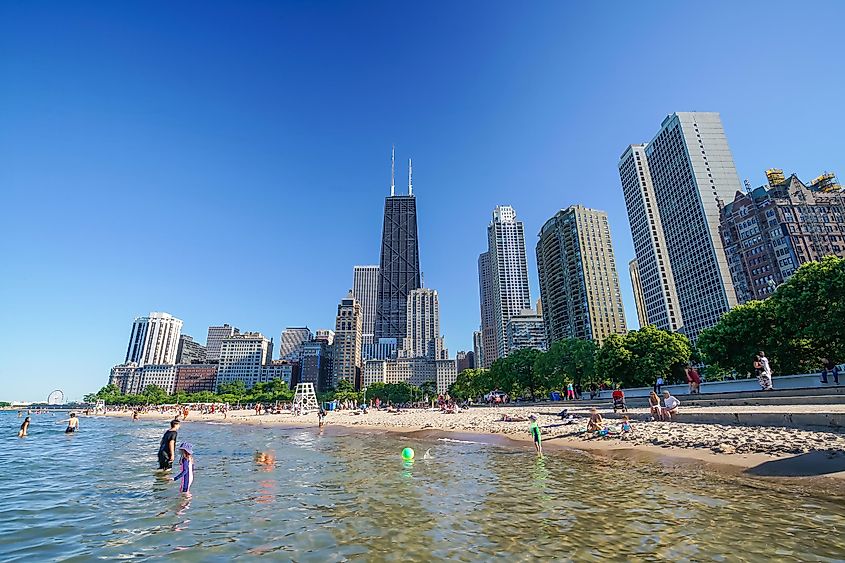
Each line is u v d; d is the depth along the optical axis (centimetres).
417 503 1563
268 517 1425
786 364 5553
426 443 3716
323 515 1430
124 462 2972
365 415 8856
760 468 1784
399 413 8862
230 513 1486
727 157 19825
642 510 1348
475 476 2053
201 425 8231
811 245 15200
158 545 1170
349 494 1748
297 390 13650
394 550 1086
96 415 17200
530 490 1698
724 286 17825
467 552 1057
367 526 1290
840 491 1429
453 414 7012
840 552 973
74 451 3794
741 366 5922
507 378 11988
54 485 2086
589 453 2575
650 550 1028
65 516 1491
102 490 1938
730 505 1352
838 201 15938
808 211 15662
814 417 2197
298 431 5831
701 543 1055
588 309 19788
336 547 1120
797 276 5222
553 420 4434
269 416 10150
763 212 16075
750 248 16400
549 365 10006
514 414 5616
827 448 1817
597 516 1306
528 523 1266
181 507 1586
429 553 1059
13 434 6275
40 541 1220
